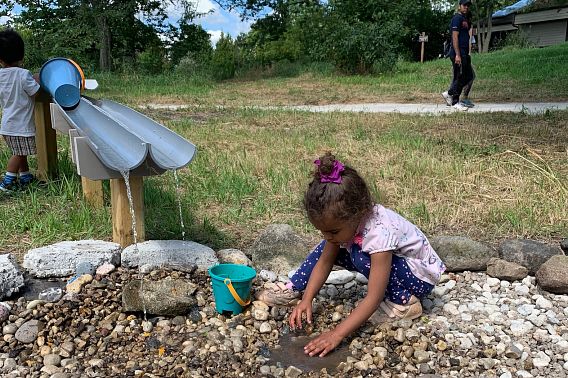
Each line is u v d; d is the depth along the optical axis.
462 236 3.85
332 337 2.71
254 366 2.58
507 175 5.26
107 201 4.50
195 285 3.22
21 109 4.71
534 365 2.59
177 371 2.50
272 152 6.42
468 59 10.23
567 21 37.09
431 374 2.51
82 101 4.89
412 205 4.57
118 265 3.46
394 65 19.00
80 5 20.86
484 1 37.50
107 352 2.66
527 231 4.03
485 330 2.88
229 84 17.97
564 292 3.27
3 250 3.63
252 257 3.66
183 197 4.65
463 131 7.58
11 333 2.76
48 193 4.64
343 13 22.66
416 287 2.93
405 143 6.78
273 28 27.25
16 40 4.88
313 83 16.92
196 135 7.50
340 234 2.72
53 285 3.24
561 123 8.09
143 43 24.75
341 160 5.96
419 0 30.58
